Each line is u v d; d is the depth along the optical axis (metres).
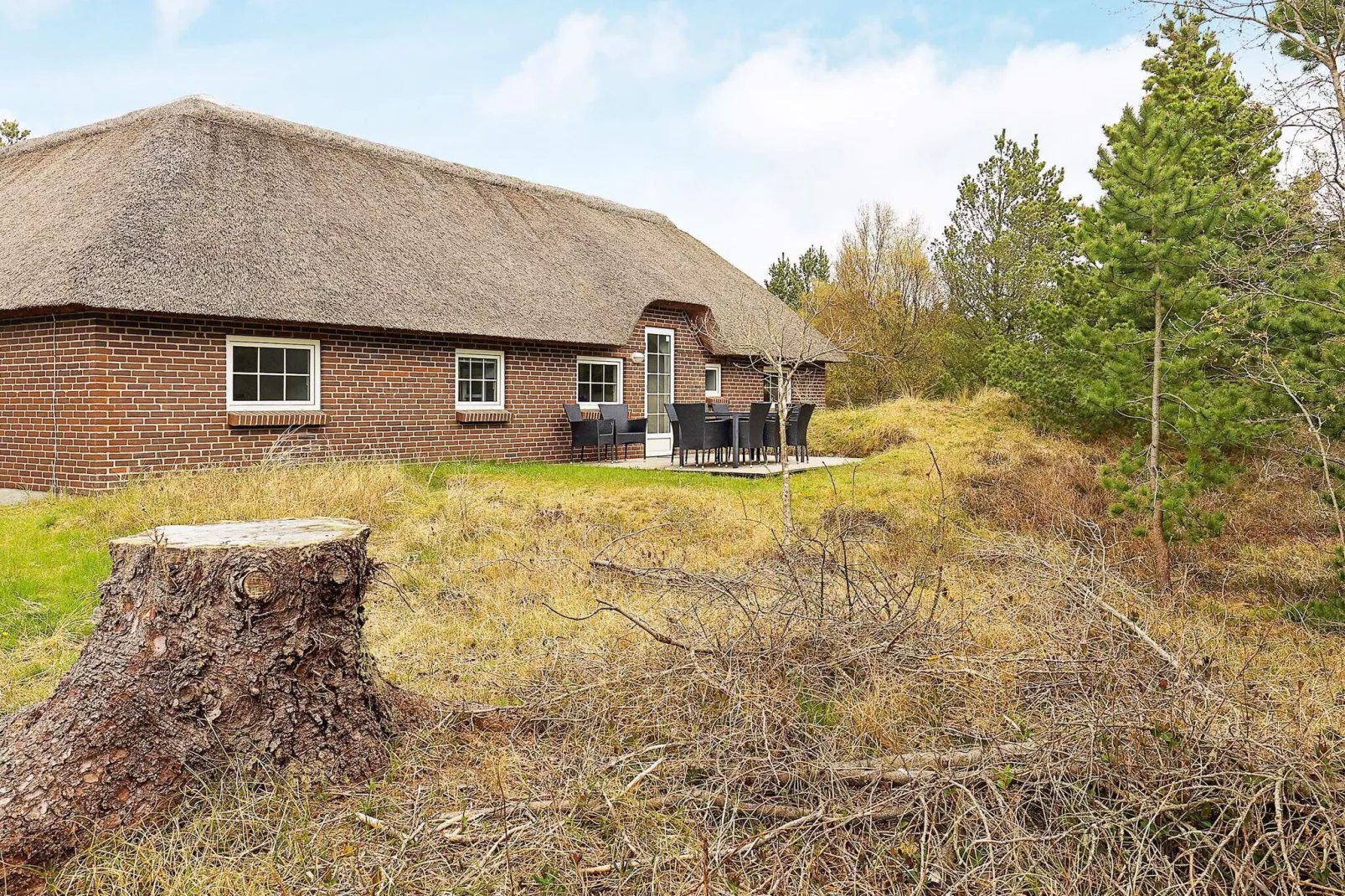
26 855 2.73
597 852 2.86
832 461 13.99
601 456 16.00
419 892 2.64
